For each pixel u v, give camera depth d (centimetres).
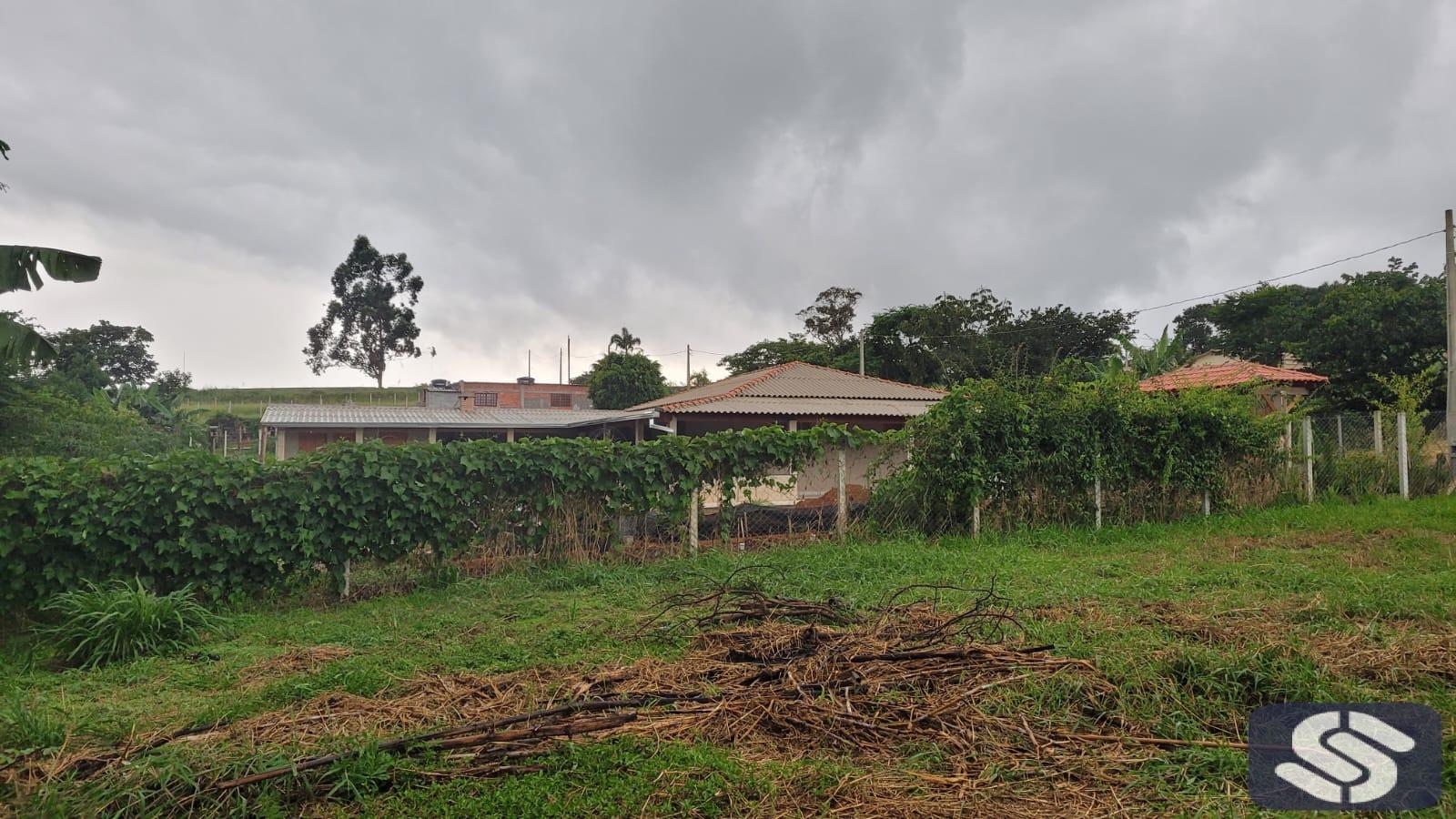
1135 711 390
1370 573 703
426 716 404
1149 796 316
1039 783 328
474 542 826
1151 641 487
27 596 635
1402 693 401
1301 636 496
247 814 310
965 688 420
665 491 912
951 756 353
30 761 351
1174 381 1834
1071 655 462
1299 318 2022
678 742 366
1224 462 1173
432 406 2777
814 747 367
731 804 311
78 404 1847
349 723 397
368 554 771
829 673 437
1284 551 852
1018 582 712
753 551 933
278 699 446
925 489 1026
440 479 792
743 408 1717
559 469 851
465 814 309
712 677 455
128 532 663
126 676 505
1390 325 1780
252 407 4803
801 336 3928
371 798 321
